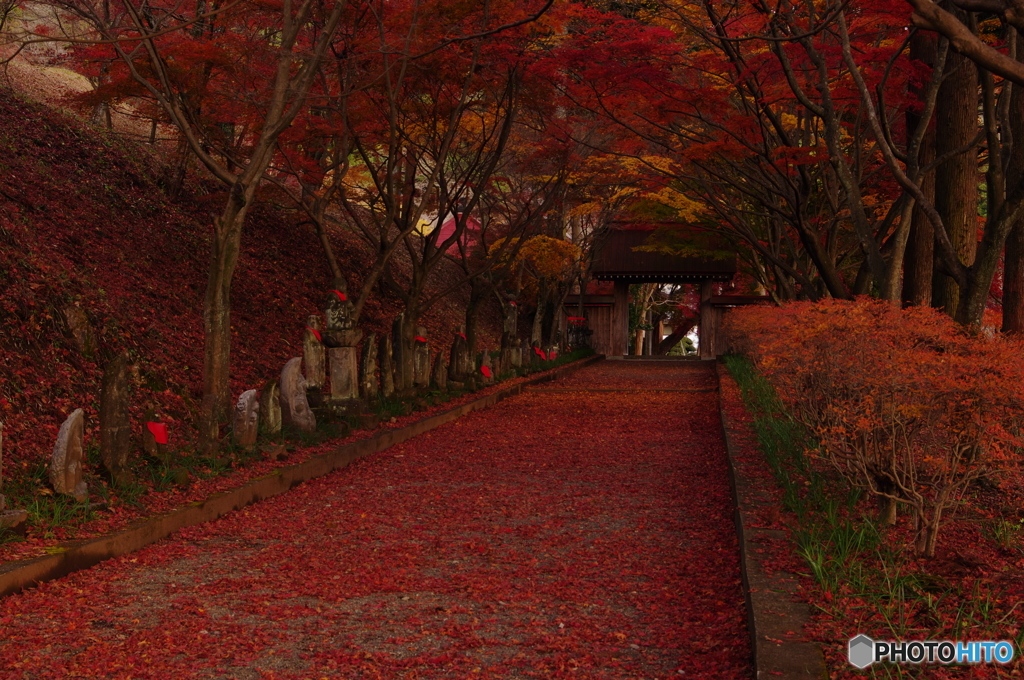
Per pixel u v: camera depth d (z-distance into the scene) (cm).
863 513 616
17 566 555
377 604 550
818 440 731
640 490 917
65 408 948
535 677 431
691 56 1347
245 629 500
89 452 835
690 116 1392
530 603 547
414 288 1594
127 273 1423
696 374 2636
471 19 1368
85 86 2500
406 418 1391
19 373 926
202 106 1433
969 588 479
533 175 2222
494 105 1788
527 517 798
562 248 2325
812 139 1628
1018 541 580
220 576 612
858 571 489
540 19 1341
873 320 620
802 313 709
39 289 1073
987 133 778
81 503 687
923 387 550
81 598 549
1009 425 567
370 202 1908
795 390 760
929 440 596
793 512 656
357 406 1250
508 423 1470
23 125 1703
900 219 998
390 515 805
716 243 2722
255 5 1247
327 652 466
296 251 2130
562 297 3023
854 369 621
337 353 1253
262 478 873
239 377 1432
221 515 788
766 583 487
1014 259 992
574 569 624
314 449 1059
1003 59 385
